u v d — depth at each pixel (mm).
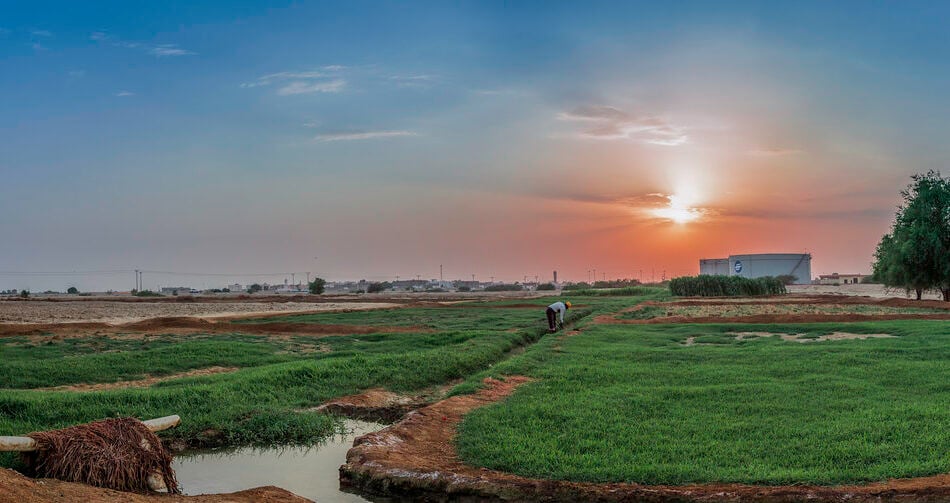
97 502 8047
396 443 11703
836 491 8836
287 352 25844
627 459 10547
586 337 28516
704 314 43625
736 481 9406
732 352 22297
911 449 10625
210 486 10664
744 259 127188
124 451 9297
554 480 9609
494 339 28078
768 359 20516
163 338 29344
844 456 10422
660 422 12797
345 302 86250
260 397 15914
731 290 72875
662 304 57250
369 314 50219
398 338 30062
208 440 12984
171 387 16703
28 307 74562
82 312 62094
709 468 9984
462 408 14672
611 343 27141
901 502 8641
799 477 9406
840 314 38219
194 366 21641
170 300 101125
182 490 10344
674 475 9648
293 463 11969
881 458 10297
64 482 8469
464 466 10539
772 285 75438
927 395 14820
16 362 21000
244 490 9586
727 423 12602
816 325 31750
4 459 9391
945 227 50656
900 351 21125
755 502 8758
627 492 9078
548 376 18250
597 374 18266
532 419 13156
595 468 10055
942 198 50469
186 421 13297
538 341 30062
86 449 9039
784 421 12672
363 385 17938
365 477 10250
